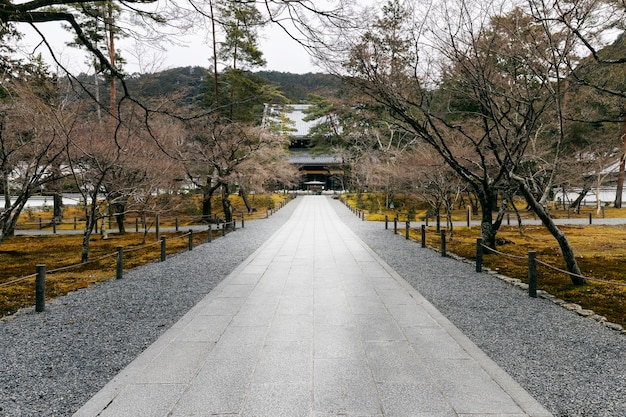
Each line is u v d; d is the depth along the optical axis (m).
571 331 5.11
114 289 7.80
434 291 7.31
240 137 21.25
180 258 11.73
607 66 9.70
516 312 5.97
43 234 20.02
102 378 3.83
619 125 21.67
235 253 12.48
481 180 10.87
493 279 8.38
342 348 4.41
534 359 4.21
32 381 3.78
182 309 6.27
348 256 11.52
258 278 8.39
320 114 44.31
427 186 18.70
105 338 4.96
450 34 8.59
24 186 11.16
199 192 28.11
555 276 8.59
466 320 5.57
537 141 15.52
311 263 10.33
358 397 3.31
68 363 4.20
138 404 3.22
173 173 18.06
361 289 7.35
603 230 18.39
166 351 4.35
